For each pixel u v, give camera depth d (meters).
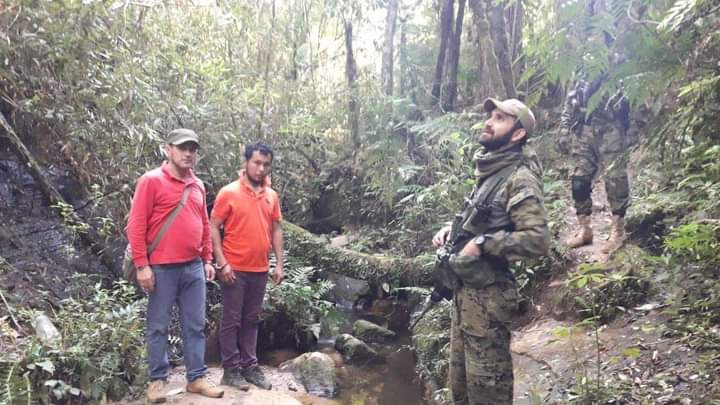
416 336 5.01
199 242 3.55
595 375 3.04
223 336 3.88
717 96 2.13
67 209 4.58
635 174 4.26
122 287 4.37
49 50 4.43
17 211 5.27
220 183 6.20
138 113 5.03
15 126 4.95
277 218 4.08
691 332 3.04
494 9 5.32
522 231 2.30
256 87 7.00
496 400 2.47
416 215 6.54
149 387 3.55
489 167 2.50
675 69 2.05
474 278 2.42
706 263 3.01
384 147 7.34
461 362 2.70
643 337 3.23
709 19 1.99
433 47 8.75
